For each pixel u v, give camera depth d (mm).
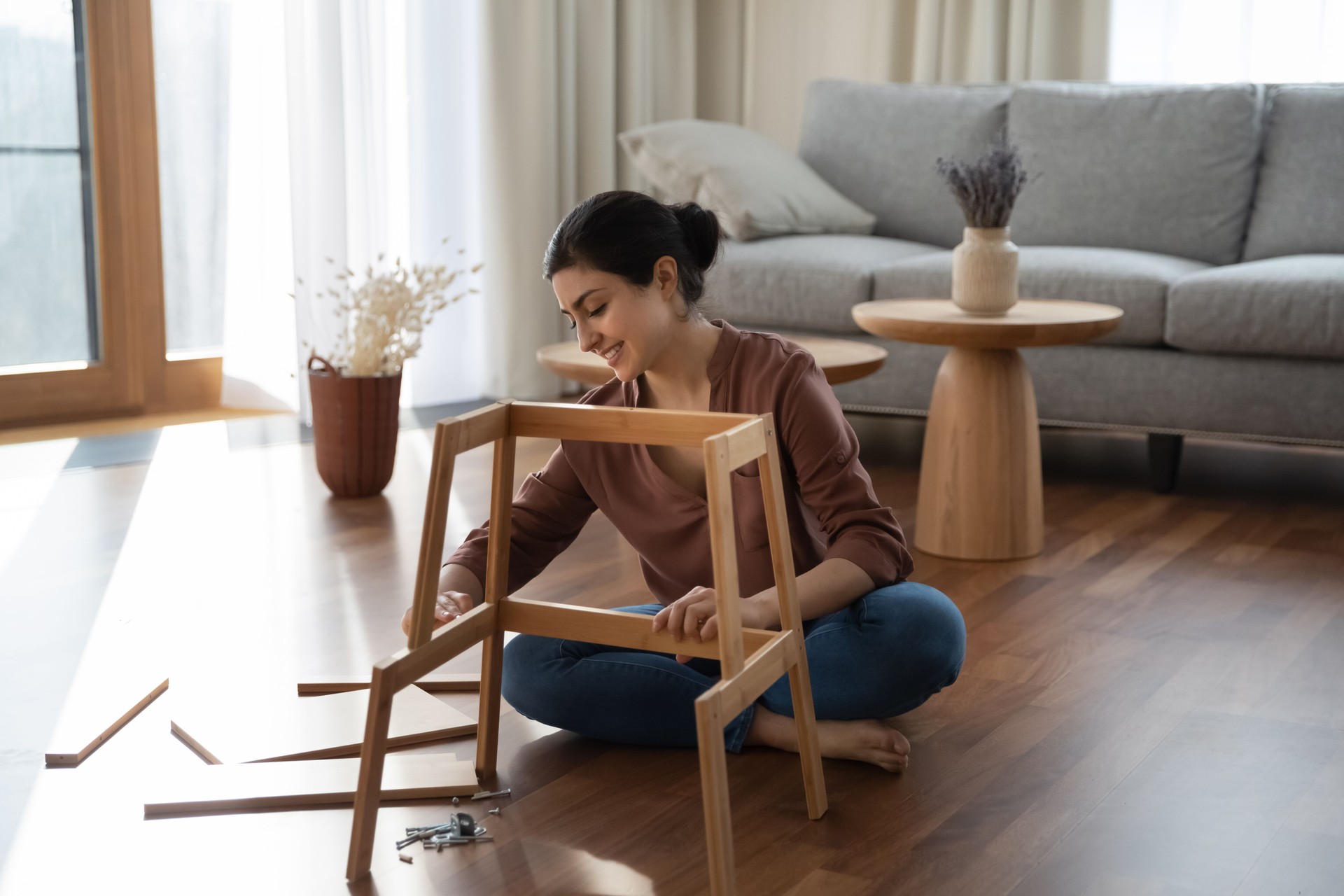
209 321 3816
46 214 3516
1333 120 3350
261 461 3207
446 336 4059
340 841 1341
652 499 1502
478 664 1866
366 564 2375
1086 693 1757
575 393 4270
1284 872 1271
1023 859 1294
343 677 1784
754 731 1556
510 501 1382
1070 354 3033
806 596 1392
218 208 3744
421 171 3922
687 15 4586
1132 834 1348
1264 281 2791
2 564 2346
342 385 2793
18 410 3498
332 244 3553
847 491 1451
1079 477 3133
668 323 1391
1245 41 3793
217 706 1681
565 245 1331
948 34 4227
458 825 1342
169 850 1319
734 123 4727
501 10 3963
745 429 1190
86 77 3516
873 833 1349
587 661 1543
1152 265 3051
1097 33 3988
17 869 1280
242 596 2182
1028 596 2207
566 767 1521
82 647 1926
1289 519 2729
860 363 2482
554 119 4086
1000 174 2422
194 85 3664
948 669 1495
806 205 3625
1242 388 2863
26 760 1534
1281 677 1815
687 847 1320
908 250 3562
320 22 3469
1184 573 2332
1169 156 3467
